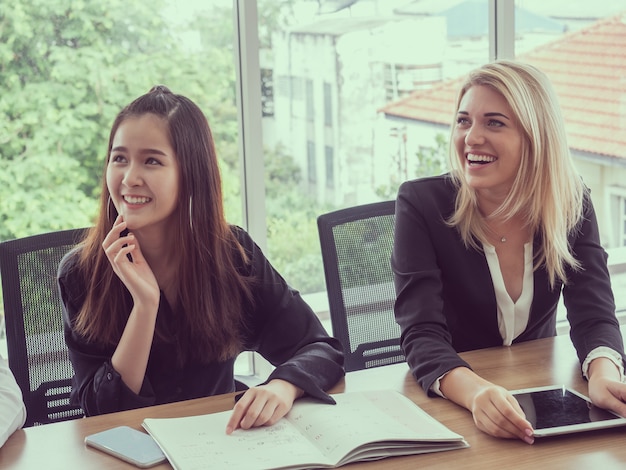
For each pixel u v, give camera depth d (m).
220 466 1.37
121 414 1.65
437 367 1.75
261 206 3.13
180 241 1.86
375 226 2.37
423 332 1.91
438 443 1.47
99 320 1.86
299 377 1.68
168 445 1.46
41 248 2.10
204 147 1.87
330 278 2.29
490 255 2.07
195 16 2.98
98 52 2.89
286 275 3.27
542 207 2.05
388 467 1.40
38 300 2.08
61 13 2.83
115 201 1.81
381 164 3.39
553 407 1.61
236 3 3.02
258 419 1.55
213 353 1.93
